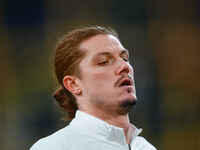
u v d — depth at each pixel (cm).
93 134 775
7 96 4253
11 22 4634
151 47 4491
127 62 803
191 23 4706
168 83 4328
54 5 4616
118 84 771
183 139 4088
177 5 4691
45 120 4028
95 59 784
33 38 4603
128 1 4575
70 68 807
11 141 3969
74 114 845
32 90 4272
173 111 4191
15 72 4441
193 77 4447
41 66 4428
